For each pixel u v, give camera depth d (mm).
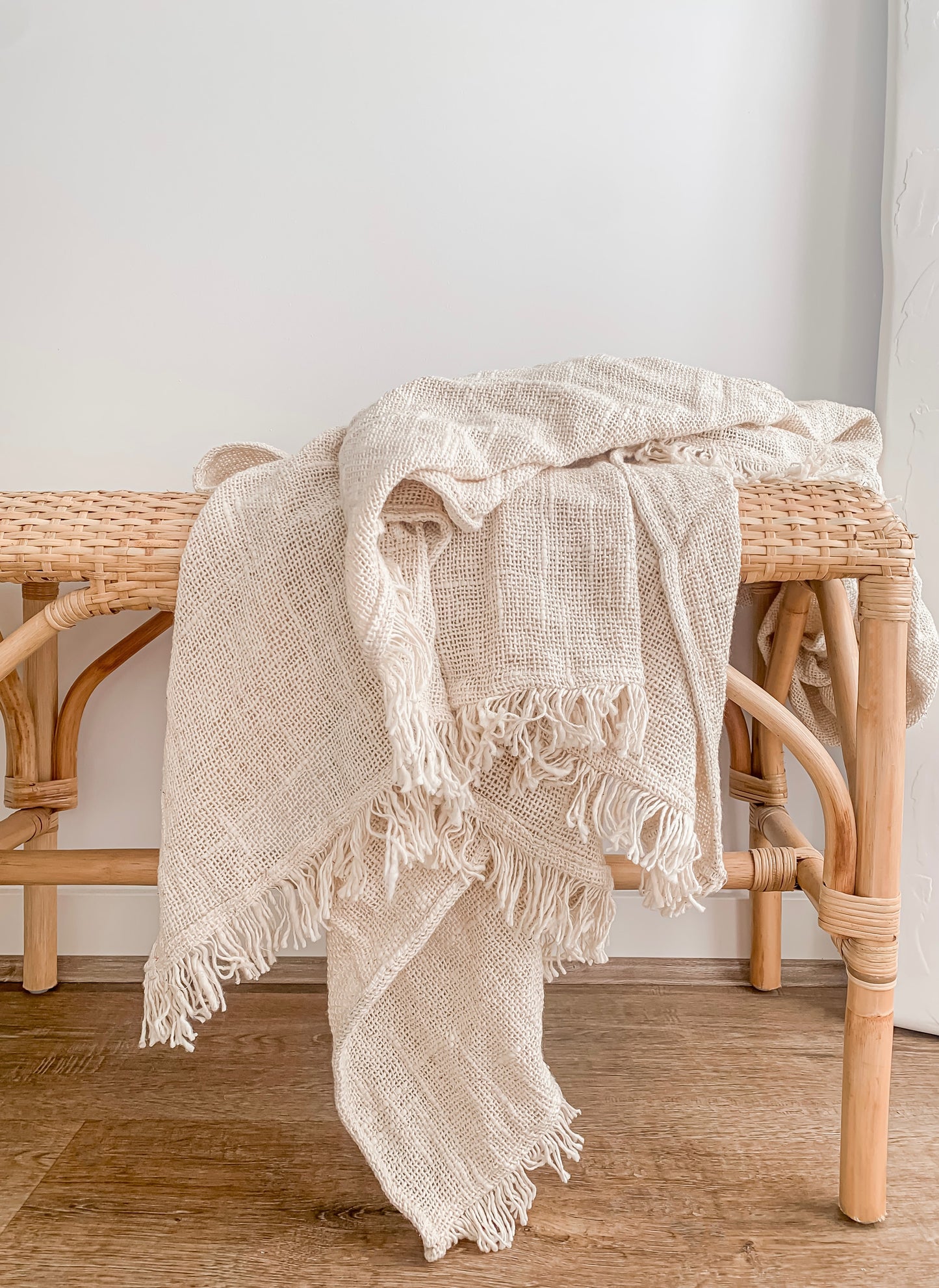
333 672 670
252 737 678
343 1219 703
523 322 1136
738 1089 888
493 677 635
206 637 677
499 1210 693
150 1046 975
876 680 704
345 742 663
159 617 1096
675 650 666
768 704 718
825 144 1139
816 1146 797
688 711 664
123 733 1168
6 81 1107
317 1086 896
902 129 1040
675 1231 689
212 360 1132
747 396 827
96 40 1104
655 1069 926
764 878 801
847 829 710
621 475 699
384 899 706
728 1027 1026
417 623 621
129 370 1132
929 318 1026
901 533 698
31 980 1109
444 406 792
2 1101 861
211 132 1114
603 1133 811
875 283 1146
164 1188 734
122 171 1115
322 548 676
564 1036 1000
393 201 1123
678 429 772
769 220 1143
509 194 1128
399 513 668
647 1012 1064
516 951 719
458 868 678
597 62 1123
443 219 1127
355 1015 687
